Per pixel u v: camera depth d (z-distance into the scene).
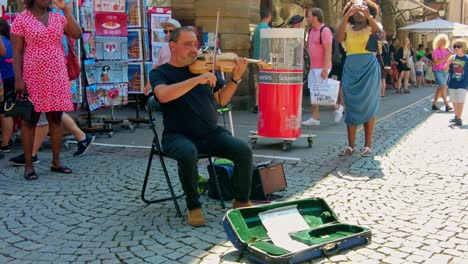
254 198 4.83
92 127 8.34
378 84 6.58
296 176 5.73
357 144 7.55
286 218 3.91
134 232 4.06
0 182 5.49
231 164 4.90
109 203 4.77
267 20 10.17
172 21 7.79
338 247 3.63
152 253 3.67
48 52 5.55
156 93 4.09
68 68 6.36
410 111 11.98
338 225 3.90
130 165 6.20
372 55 6.50
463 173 5.84
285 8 15.80
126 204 4.75
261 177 4.77
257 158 6.61
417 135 8.45
